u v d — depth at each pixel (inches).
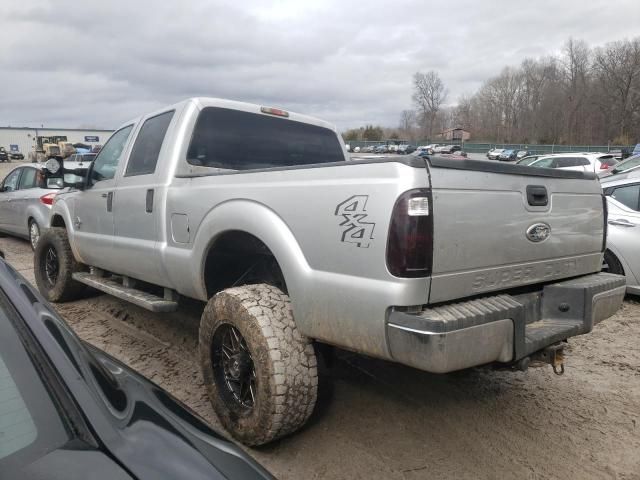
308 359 113.2
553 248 122.1
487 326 96.0
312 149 190.9
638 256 231.9
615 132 3161.9
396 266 93.2
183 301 239.8
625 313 226.7
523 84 3604.8
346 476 111.0
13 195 391.2
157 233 154.3
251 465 65.0
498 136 3708.2
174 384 154.0
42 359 61.2
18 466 49.6
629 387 155.2
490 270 106.4
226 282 147.0
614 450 122.0
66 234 227.6
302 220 109.7
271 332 111.0
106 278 202.8
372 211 96.6
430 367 90.1
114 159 189.3
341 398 145.6
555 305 122.0
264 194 119.0
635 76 3034.0
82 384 61.1
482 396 148.3
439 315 93.0
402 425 131.8
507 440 125.5
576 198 129.0
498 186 107.5
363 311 97.7
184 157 154.1
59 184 206.8
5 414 54.5
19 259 347.3
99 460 52.5
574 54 3356.3
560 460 117.6
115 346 183.5
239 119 170.2
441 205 96.3
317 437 125.7
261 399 111.3
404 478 110.6
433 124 3954.2
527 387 154.7
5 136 2807.6
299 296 109.9
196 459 59.6
